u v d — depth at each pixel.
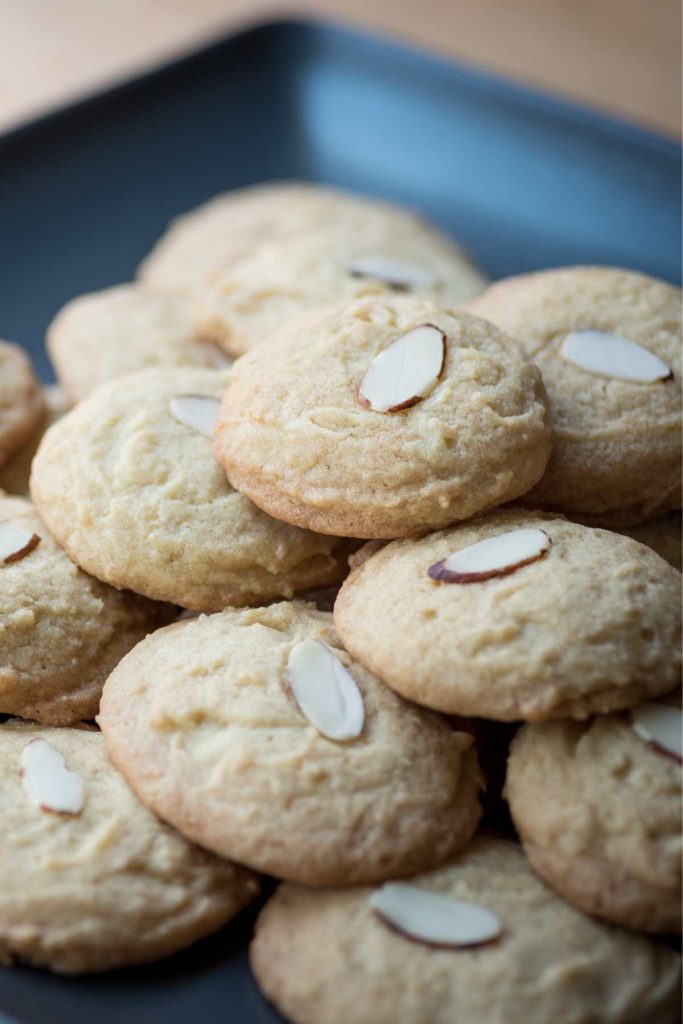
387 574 0.30
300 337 0.32
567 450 0.32
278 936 0.28
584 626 0.28
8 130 0.45
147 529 0.31
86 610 0.32
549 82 0.51
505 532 0.30
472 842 0.29
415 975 0.27
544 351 0.33
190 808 0.28
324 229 0.42
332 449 0.30
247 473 0.31
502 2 0.55
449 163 0.47
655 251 0.44
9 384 0.37
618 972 0.28
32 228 0.45
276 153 0.48
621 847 0.28
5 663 0.31
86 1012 0.28
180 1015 0.28
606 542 0.30
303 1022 0.27
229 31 0.48
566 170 0.46
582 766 0.28
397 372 0.31
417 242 0.41
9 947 0.28
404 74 0.48
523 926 0.28
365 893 0.28
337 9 0.55
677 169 0.44
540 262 0.45
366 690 0.29
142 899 0.28
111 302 0.40
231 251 0.42
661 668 0.28
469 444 0.30
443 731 0.29
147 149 0.47
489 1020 0.27
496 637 0.28
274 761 0.28
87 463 0.32
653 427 0.32
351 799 0.28
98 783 0.29
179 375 0.34
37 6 0.55
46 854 0.28
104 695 0.30
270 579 0.32
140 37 0.54
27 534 0.32
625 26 0.54
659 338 0.34
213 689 0.29
